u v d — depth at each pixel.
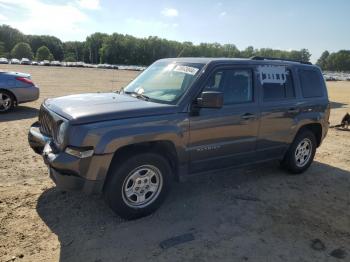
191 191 5.05
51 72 36.47
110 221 4.03
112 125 3.70
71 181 3.69
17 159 5.89
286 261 3.49
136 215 4.08
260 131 5.12
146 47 126.44
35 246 3.47
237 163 5.02
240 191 5.16
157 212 4.32
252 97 5.02
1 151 6.28
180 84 4.48
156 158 4.08
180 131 4.16
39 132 4.48
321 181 5.82
